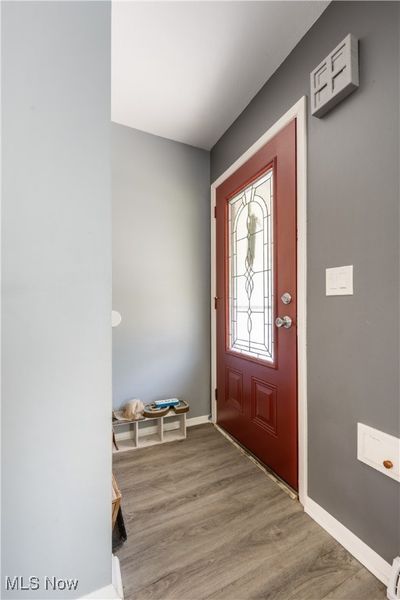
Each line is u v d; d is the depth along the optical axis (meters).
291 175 1.37
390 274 0.92
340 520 1.09
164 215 2.11
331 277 1.14
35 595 0.71
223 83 1.59
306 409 1.27
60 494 0.73
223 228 2.06
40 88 0.69
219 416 2.14
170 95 1.69
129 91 1.65
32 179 0.69
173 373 2.13
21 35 0.67
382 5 0.93
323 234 1.18
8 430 0.68
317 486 1.20
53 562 0.73
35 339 0.70
